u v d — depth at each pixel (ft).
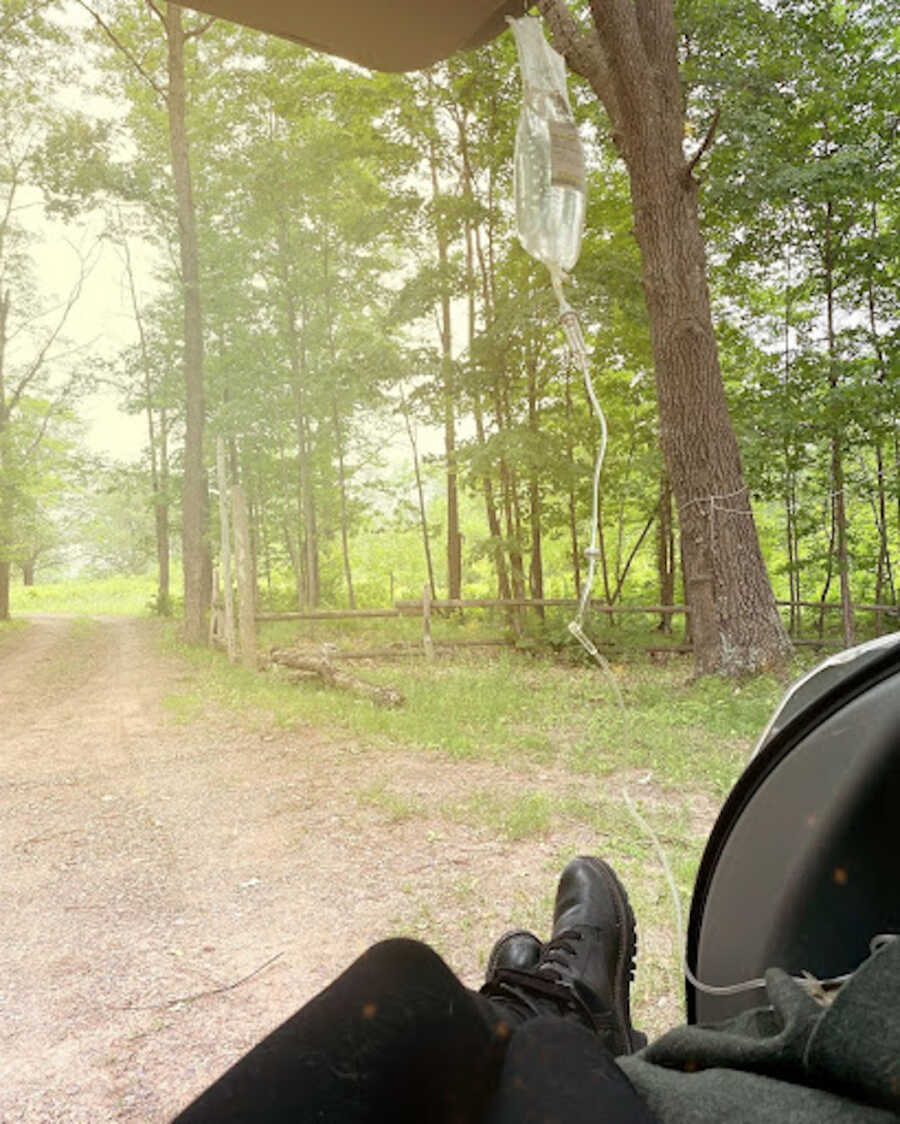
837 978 3.23
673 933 11.05
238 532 44.29
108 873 15.02
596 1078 1.89
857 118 45.14
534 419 58.08
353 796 19.12
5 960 11.52
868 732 3.32
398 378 58.70
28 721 32.48
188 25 71.15
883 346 47.88
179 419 116.47
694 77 41.57
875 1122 1.63
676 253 32.96
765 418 45.21
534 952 4.85
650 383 57.77
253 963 11.23
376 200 67.26
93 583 207.72
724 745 23.27
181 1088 8.36
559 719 27.55
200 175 93.04
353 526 114.73
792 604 59.57
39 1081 8.51
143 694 38.34
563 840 15.51
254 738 26.32
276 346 102.42
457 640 50.44
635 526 88.99
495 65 51.83
